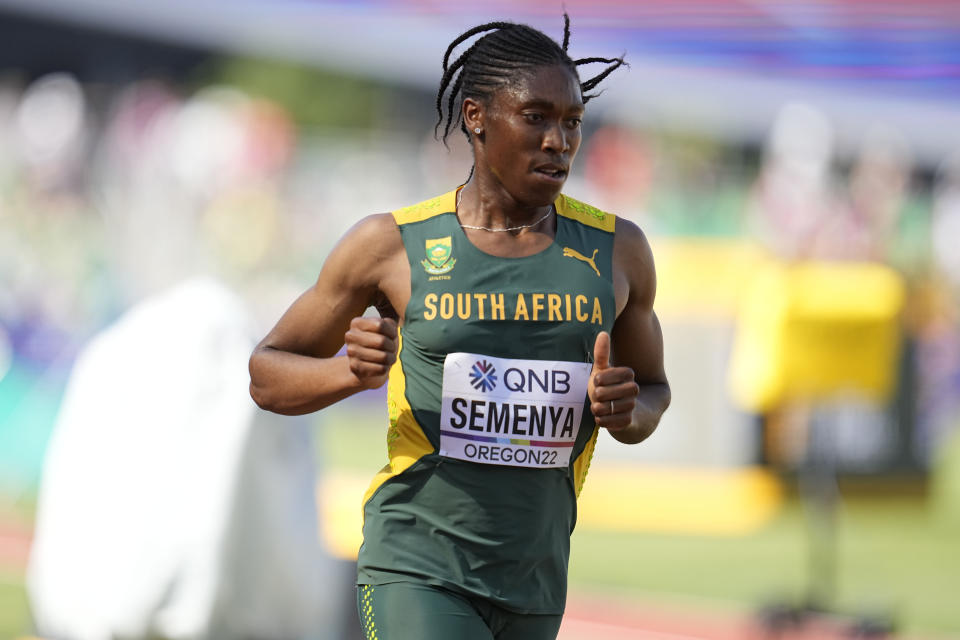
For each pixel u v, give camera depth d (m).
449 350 9.84
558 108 9.57
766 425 41.56
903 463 42.97
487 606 10.05
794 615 26.17
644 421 10.38
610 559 33.56
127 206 60.38
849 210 48.72
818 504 29.61
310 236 60.97
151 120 65.06
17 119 63.16
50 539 16.38
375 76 71.12
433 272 9.95
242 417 16.31
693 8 57.22
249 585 16.12
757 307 30.30
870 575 31.80
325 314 10.38
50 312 52.12
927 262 48.69
